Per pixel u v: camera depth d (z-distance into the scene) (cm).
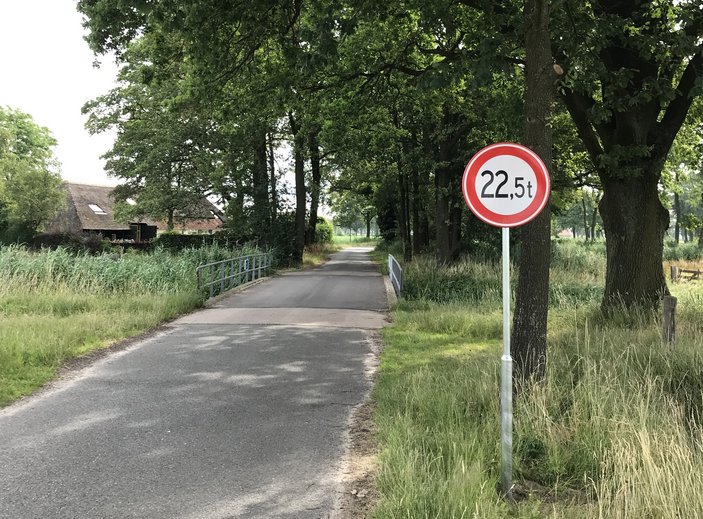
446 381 600
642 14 960
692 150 1700
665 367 604
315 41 821
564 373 588
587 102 1031
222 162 2994
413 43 1245
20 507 368
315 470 431
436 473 371
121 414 569
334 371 759
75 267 1473
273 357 843
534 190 407
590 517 322
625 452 371
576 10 888
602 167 991
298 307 1395
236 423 543
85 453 464
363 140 2183
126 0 774
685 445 385
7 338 818
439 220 2294
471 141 2191
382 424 503
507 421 378
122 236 5009
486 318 1081
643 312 946
